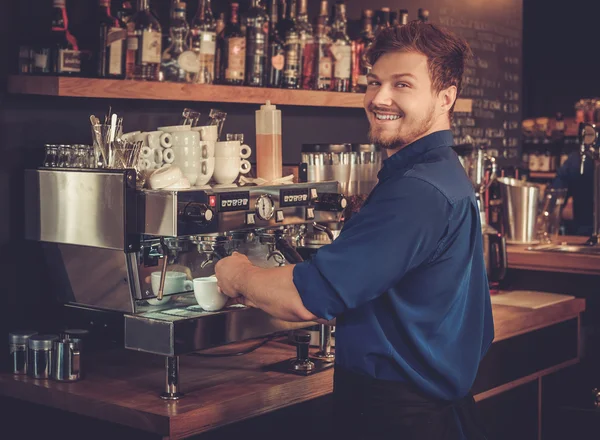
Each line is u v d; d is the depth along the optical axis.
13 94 2.38
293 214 2.32
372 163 2.82
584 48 6.86
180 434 1.91
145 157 2.26
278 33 2.93
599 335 3.37
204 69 2.64
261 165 2.54
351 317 1.80
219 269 1.89
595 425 2.79
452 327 1.79
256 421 2.13
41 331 2.48
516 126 4.77
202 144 2.33
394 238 1.66
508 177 4.05
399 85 1.75
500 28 4.58
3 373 2.27
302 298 1.71
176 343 1.99
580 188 4.39
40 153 2.44
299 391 2.19
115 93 2.34
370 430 1.79
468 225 1.75
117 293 2.15
